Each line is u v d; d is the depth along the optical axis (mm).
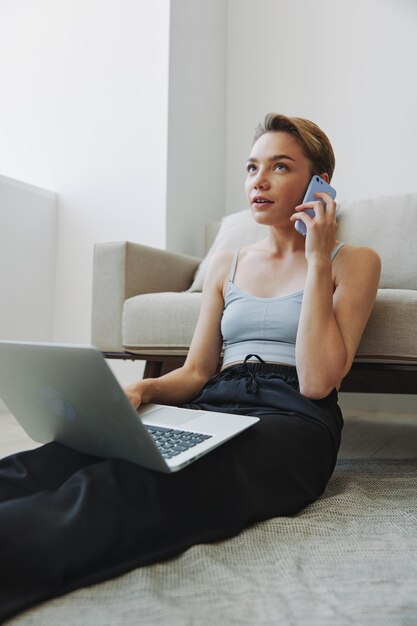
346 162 2652
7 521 600
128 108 2619
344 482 1162
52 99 2809
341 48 2695
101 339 1885
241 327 1124
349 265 1099
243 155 2963
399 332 1360
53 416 810
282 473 905
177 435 819
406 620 591
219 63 2953
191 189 2703
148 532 702
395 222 1888
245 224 2201
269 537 821
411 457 1530
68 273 2717
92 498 661
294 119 1151
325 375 981
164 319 1731
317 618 594
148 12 2578
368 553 776
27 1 2887
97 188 2676
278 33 2863
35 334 2629
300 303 1094
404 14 2553
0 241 2426
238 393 1025
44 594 612
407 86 2541
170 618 582
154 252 2002
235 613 602
